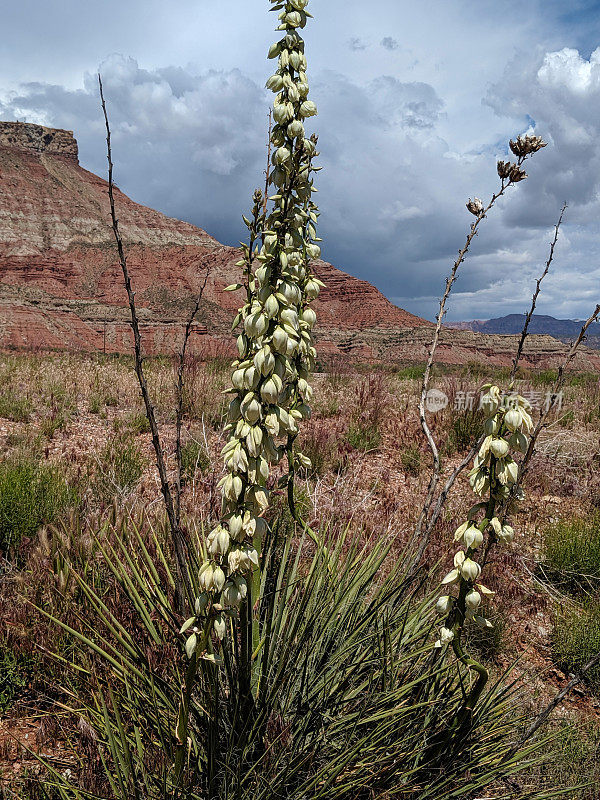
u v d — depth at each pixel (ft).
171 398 27.66
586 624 11.66
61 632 8.92
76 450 20.88
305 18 5.94
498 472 5.79
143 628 8.46
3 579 10.75
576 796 7.63
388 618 7.45
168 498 6.15
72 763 7.39
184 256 490.08
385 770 6.18
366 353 290.56
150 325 234.58
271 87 5.87
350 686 7.31
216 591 5.35
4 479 13.79
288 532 9.68
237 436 5.47
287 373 5.84
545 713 6.88
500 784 7.30
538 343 255.09
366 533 13.48
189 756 6.48
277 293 5.52
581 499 19.06
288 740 6.26
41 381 32.60
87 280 494.59
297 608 7.92
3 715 8.41
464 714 6.48
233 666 7.23
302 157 5.69
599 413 31.04
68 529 11.05
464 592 6.14
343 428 24.49
